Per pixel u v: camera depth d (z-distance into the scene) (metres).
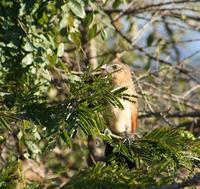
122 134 13.58
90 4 11.38
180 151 10.17
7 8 11.07
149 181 9.34
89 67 10.12
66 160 16.41
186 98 17.55
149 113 15.41
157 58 16.77
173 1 16.91
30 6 10.97
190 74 17.69
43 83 10.60
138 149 10.20
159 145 10.23
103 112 10.22
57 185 13.03
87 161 16.58
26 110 9.83
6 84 10.45
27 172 14.95
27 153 10.93
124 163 10.07
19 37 11.05
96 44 18.28
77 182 9.20
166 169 10.14
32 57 10.96
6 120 9.78
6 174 9.47
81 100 9.74
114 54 16.62
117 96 9.88
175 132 10.34
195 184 9.08
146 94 15.42
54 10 11.40
